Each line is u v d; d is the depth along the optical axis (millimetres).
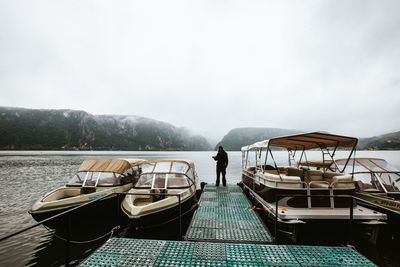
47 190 16000
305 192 5445
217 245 4305
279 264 3633
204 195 9164
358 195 7074
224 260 3762
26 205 11656
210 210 7023
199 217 6348
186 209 6996
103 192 7395
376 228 5324
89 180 8062
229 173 27656
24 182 19516
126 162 8875
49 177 22719
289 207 5449
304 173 7598
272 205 5836
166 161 8008
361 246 5430
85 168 8375
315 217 4867
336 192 5434
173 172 7461
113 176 8375
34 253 6035
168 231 6184
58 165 37562
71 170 29656
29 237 7078
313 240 5391
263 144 7121
